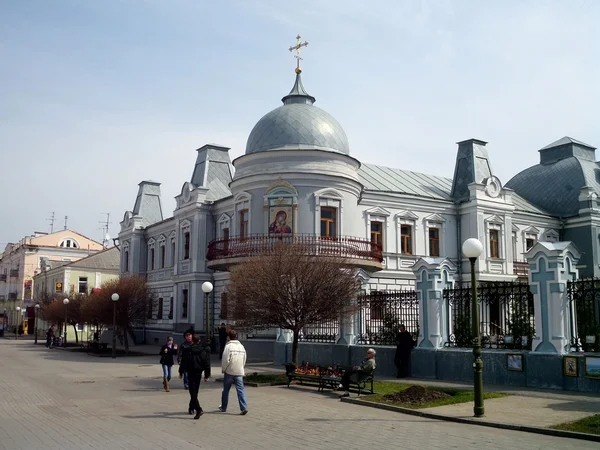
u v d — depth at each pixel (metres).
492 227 42.97
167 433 11.27
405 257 39.72
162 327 47.94
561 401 14.45
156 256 50.72
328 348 24.38
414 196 40.53
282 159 32.91
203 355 13.40
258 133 34.66
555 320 16.83
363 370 16.50
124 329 39.59
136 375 23.58
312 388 18.66
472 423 12.24
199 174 44.72
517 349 17.95
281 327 20.75
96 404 15.37
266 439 10.66
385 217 39.34
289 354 26.64
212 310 41.03
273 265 20.61
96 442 10.47
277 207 32.38
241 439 10.66
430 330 20.36
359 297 22.81
